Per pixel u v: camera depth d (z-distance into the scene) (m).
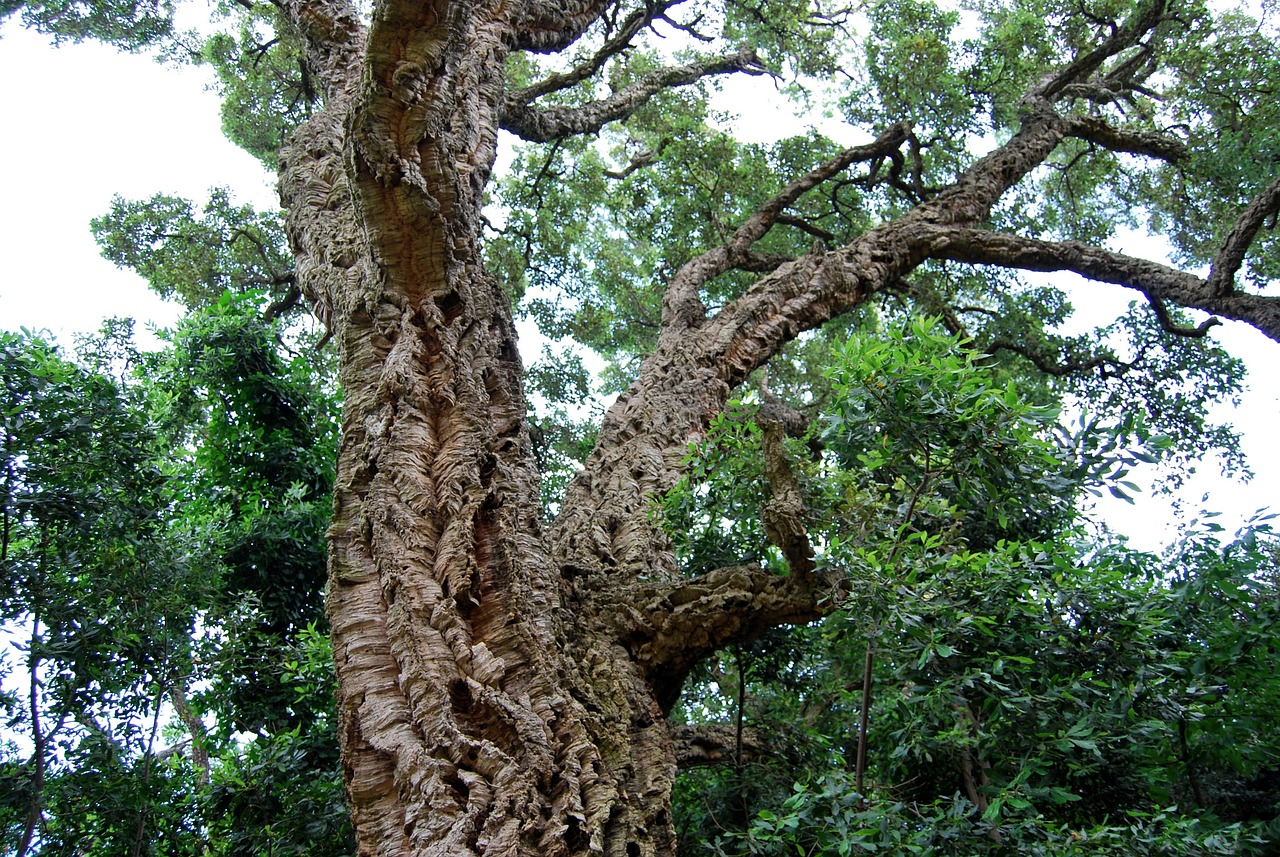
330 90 10.96
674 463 9.91
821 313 12.75
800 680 9.23
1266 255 16.83
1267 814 9.07
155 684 8.77
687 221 18.52
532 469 7.46
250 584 11.99
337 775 9.02
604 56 16.48
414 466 6.64
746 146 18.66
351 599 6.23
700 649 7.12
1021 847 5.96
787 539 6.63
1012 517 7.41
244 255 18.22
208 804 8.75
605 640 7.09
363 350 7.57
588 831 5.24
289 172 10.45
